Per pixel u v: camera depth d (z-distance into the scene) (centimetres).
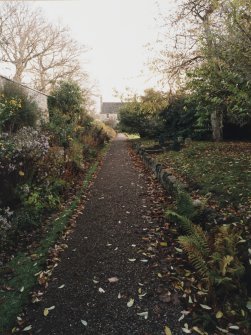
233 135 1444
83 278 353
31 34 2880
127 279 344
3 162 513
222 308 279
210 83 586
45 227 515
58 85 1750
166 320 275
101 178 907
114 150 1744
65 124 1270
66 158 832
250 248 324
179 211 458
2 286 349
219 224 402
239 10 452
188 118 1500
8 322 289
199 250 329
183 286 320
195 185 630
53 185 651
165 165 918
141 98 1475
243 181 583
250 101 467
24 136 650
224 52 493
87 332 269
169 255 388
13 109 855
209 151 1029
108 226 507
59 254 417
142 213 557
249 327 256
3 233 433
